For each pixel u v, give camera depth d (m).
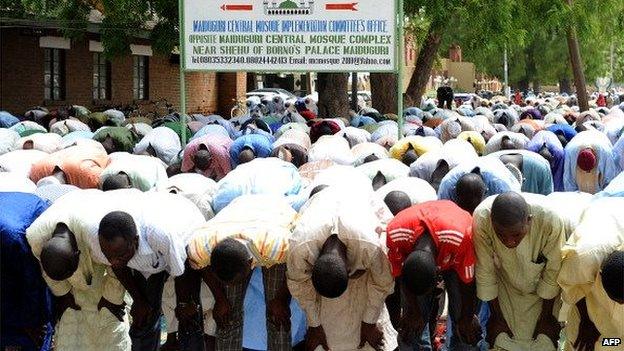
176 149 11.25
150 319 6.14
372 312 5.87
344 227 5.59
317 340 5.96
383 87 21.06
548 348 5.97
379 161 8.82
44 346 6.33
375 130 13.56
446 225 5.57
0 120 14.02
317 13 11.38
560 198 6.52
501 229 5.46
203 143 9.89
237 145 10.05
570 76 53.66
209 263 5.86
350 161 10.05
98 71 24.09
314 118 17.02
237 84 31.94
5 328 6.16
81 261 5.92
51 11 16.58
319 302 5.95
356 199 5.90
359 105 27.81
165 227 5.77
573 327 5.86
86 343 6.23
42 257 5.61
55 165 8.71
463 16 16.81
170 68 27.97
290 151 10.23
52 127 13.11
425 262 5.35
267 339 6.32
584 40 21.09
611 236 5.38
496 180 7.47
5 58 20.27
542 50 52.41
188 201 6.48
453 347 6.14
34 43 21.09
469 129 13.33
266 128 13.73
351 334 6.00
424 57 21.34
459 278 5.77
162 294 6.66
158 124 14.83
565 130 12.59
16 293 6.05
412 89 21.53
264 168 7.79
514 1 17.88
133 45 24.95
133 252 5.71
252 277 6.48
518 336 6.00
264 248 5.76
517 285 5.88
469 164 7.60
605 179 10.01
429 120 16.03
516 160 8.93
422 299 5.99
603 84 58.16
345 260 5.63
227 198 7.43
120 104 24.89
